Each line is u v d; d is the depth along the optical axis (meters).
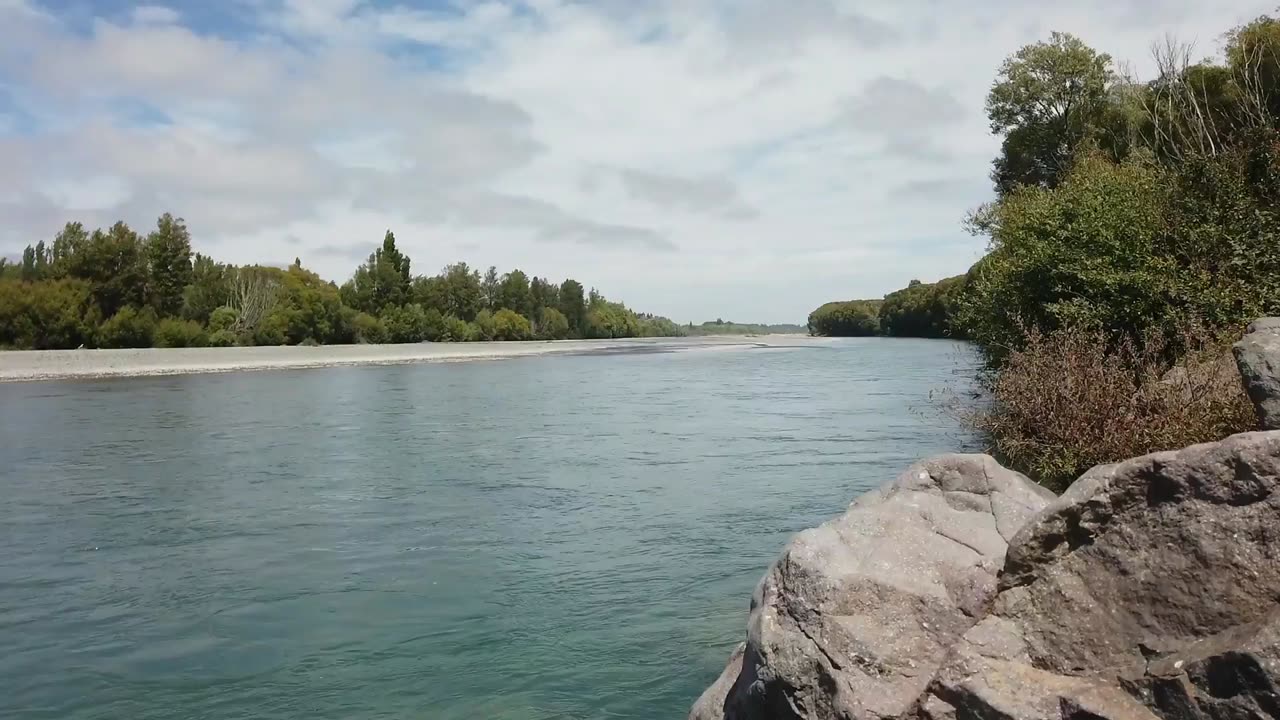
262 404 35.28
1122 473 4.49
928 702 4.36
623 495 16.36
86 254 68.19
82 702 7.90
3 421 28.80
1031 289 18.22
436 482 17.95
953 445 21.31
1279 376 6.84
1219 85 31.19
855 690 4.44
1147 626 4.20
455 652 8.84
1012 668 4.34
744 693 4.99
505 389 43.69
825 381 45.31
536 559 12.12
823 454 20.64
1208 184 16.22
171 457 21.41
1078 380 12.55
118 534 13.80
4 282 62.56
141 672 8.52
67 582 11.34
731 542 12.78
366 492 16.97
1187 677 3.84
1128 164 23.62
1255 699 3.58
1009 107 44.66
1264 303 13.61
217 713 7.62
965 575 4.86
